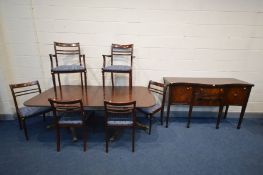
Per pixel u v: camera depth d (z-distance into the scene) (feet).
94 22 9.52
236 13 9.49
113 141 8.16
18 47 9.69
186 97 9.12
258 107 11.00
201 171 6.43
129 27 9.63
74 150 7.47
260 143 8.25
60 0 9.14
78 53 9.82
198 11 9.45
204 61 10.25
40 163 6.66
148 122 10.18
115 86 10.28
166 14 9.48
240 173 6.38
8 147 7.59
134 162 6.82
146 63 10.21
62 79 10.33
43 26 9.47
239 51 10.10
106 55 9.55
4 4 9.01
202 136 8.75
